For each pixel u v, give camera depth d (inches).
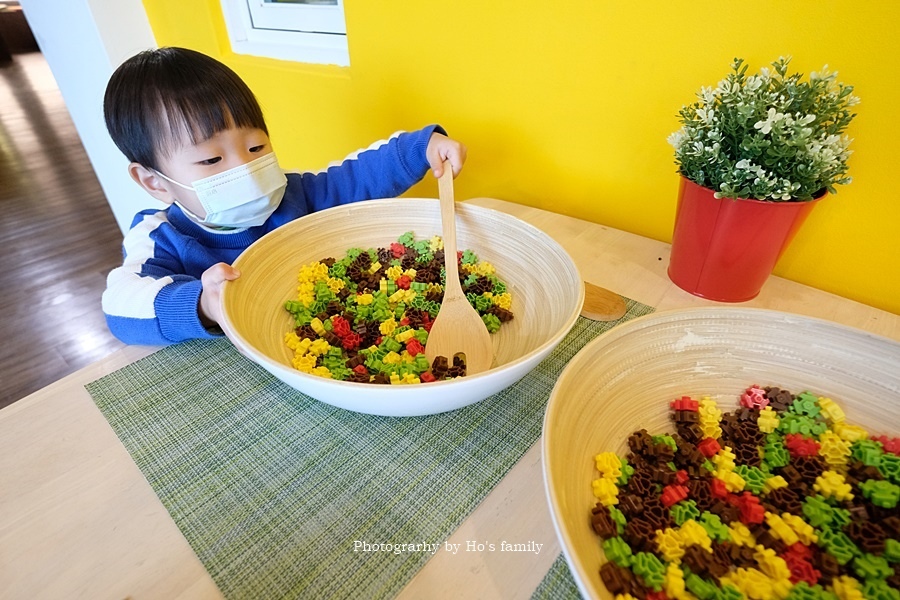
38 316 69.8
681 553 13.8
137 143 26.0
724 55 24.1
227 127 25.8
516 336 23.2
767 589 13.0
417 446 17.9
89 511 15.5
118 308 22.5
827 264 25.5
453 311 23.2
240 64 50.7
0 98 167.8
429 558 14.3
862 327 23.0
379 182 33.5
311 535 14.9
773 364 19.1
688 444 17.2
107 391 20.1
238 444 17.9
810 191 20.2
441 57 34.6
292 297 25.4
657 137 27.9
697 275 24.6
